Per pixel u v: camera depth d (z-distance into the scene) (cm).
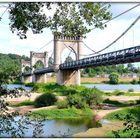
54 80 9388
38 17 807
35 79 8969
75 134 1969
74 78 8231
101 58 5119
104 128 2203
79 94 3869
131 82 8825
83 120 3105
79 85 7719
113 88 7025
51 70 8444
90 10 786
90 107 3716
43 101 4025
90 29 815
